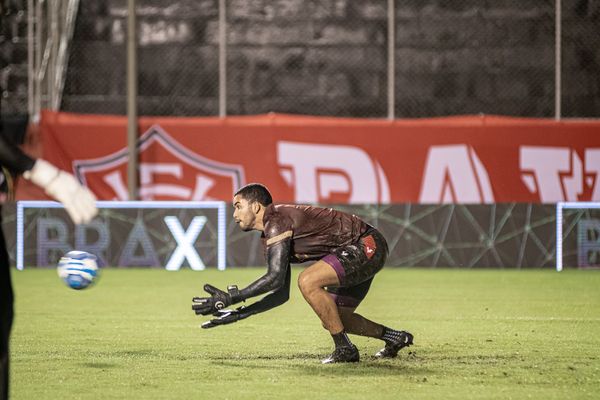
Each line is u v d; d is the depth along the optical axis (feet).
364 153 161.48
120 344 80.84
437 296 121.29
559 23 165.17
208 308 62.18
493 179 160.86
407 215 158.51
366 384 61.41
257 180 162.09
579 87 174.81
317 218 65.62
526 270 156.76
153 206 158.81
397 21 177.27
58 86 170.71
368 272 66.33
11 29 174.81
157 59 177.58
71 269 63.98
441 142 161.07
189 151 162.09
